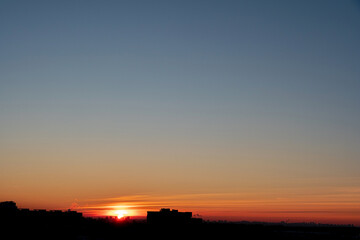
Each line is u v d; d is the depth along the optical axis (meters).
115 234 123.94
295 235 140.00
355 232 156.50
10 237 109.00
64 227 131.00
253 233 136.62
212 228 131.50
